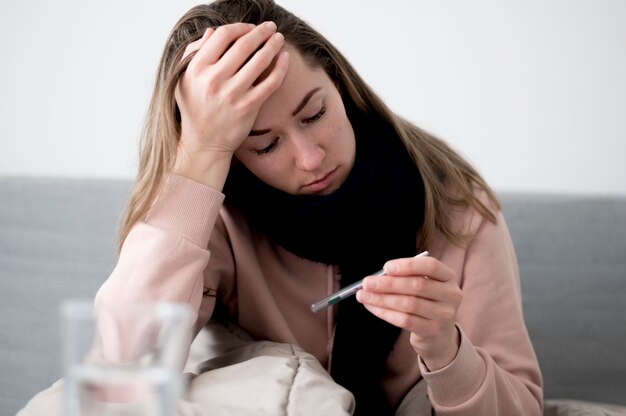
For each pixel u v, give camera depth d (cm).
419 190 106
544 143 152
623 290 140
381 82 156
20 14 163
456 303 82
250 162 97
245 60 93
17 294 152
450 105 154
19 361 152
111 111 162
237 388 78
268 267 114
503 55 151
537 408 95
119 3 159
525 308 142
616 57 148
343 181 102
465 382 86
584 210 141
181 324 44
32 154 166
